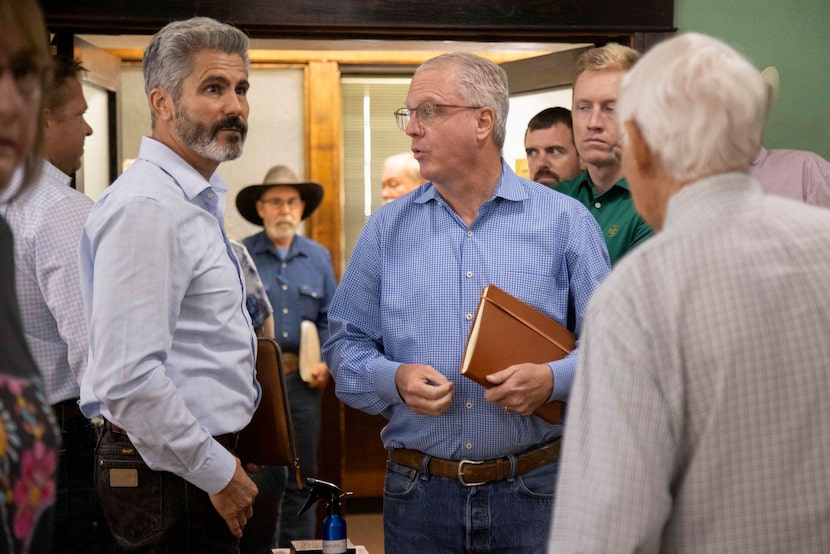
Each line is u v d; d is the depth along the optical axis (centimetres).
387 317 236
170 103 225
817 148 359
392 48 394
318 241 588
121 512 216
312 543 257
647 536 127
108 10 330
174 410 203
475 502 224
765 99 136
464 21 341
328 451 509
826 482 129
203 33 225
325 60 582
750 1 353
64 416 249
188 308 216
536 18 343
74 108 283
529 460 227
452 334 228
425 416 227
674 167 135
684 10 351
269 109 586
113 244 203
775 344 128
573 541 130
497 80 232
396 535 234
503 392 210
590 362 134
